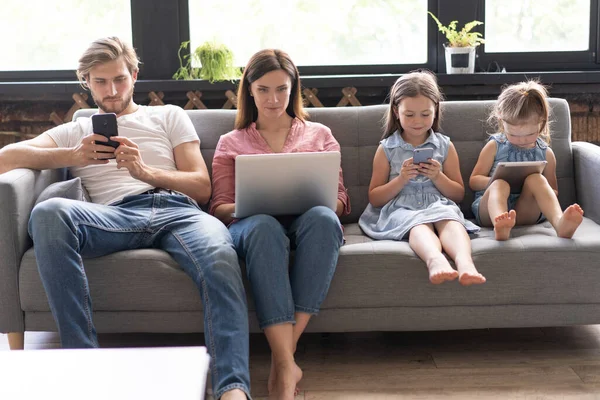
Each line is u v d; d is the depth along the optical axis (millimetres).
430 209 2203
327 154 2004
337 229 1996
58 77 3305
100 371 986
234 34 3301
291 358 1872
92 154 2107
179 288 1980
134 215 2068
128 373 979
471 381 1970
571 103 3268
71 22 3293
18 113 3260
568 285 2031
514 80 3133
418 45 3311
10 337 2049
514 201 2357
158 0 3229
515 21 3295
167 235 2045
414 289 2029
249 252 1928
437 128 2502
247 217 2076
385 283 2023
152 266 1980
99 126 2111
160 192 2199
